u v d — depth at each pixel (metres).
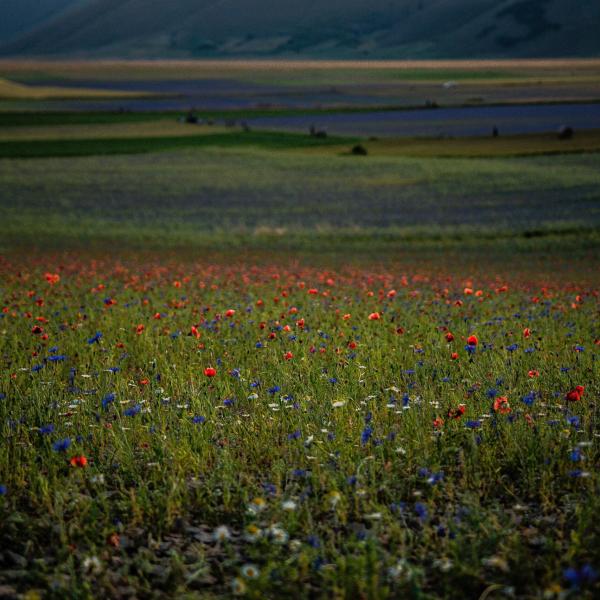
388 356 10.23
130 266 34.22
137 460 6.64
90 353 10.77
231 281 23.58
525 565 4.68
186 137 136.75
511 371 9.17
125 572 4.80
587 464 6.15
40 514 5.66
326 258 44.81
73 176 93.31
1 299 17.72
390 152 115.19
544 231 54.12
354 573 4.56
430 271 35.84
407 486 6.07
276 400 8.09
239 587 4.34
